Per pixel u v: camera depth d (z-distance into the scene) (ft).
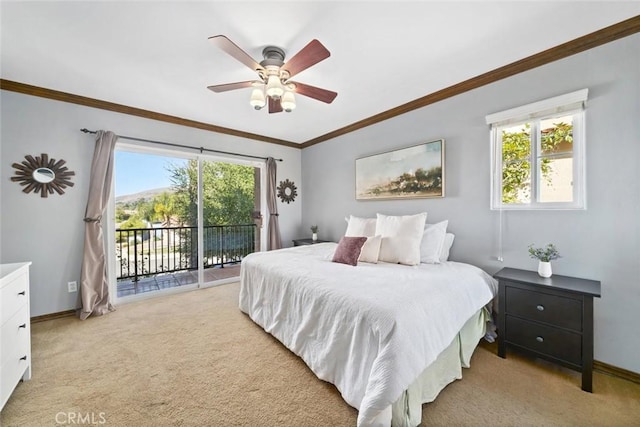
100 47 6.25
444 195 8.77
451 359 5.36
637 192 5.45
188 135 11.69
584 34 5.83
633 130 5.49
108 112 9.68
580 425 4.33
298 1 4.83
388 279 6.00
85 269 8.84
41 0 4.75
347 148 12.66
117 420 4.42
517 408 4.69
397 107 10.02
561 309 5.43
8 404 4.74
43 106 8.51
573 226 6.26
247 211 14.12
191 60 6.81
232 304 10.00
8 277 4.75
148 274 11.19
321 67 7.18
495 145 7.61
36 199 8.45
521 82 7.03
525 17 5.27
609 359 5.75
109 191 9.46
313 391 5.15
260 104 6.68
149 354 6.45
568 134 6.50
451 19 5.32
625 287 5.58
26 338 5.37
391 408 4.10
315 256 8.92
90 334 7.51
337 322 5.04
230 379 5.50
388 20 5.34
